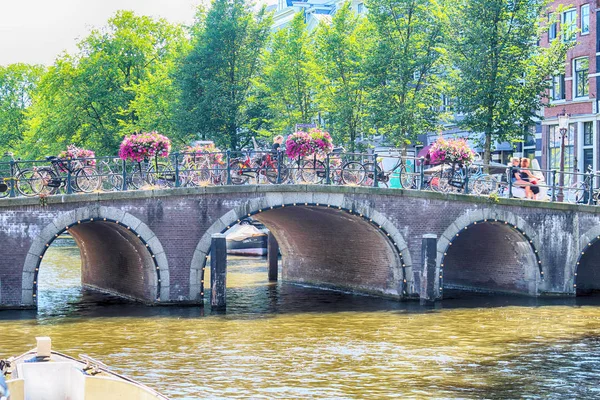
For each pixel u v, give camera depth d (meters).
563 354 20.33
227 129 43.31
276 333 22.61
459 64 35.44
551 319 24.86
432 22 37.59
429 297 27.56
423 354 20.27
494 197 28.52
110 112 49.50
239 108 43.31
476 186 28.78
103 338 21.70
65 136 49.81
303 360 19.58
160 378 17.94
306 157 27.27
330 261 31.84
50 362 14.27
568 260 29.45
